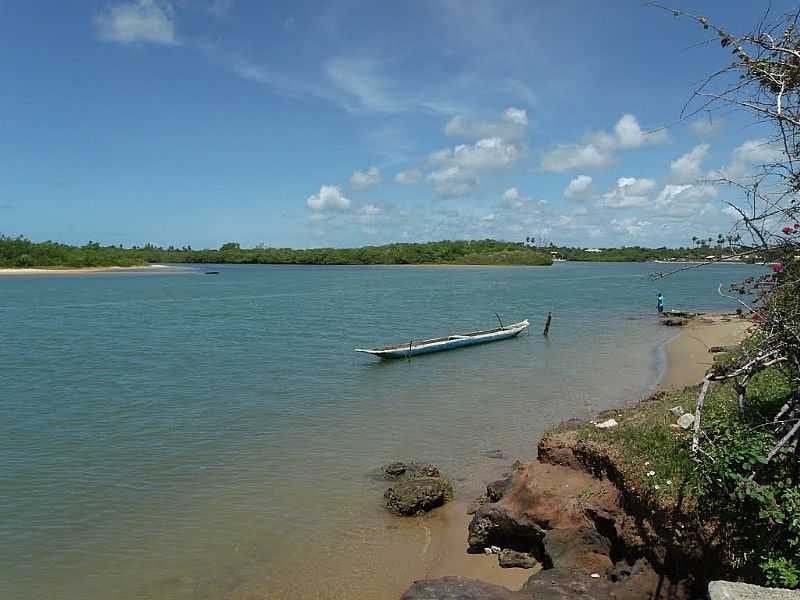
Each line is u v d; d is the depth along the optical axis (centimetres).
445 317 5306
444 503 1384
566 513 1052
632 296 7500
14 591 1065
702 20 659
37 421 2070
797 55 628
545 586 895
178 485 1510
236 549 1202
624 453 1038
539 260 19688
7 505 1395
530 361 3200
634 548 929
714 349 3058
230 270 16675
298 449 1770
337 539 1237
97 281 10775
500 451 1733
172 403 2316
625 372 2856
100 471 1605
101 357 3322
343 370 2980
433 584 902
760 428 863
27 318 5134
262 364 3130
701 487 841
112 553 1190
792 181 683
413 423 2022
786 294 759
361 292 8238
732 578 765
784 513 729
